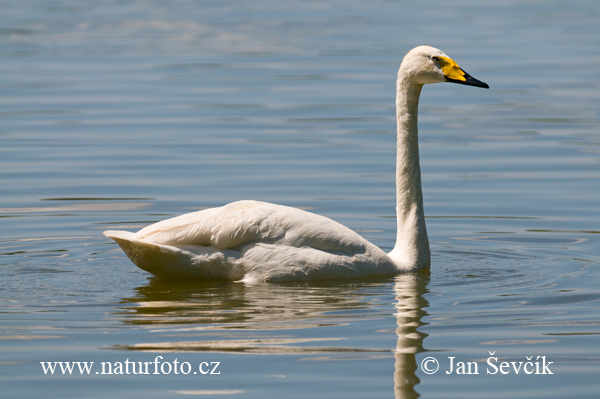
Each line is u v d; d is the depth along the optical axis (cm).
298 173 2008
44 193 1827
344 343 1018
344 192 1866
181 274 1244
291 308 1142
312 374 934
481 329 1070
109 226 1616
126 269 1341
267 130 2428
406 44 3878
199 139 2320
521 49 3725
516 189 1889
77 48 3850
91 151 2178
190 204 1762
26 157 2114
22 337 1027
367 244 1307
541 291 1235
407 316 1116
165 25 4666
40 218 1656
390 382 916
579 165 2070
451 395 900
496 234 1596
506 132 2431
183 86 3031
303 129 2442
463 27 4428
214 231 1223
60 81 3092
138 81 3106
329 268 1259
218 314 1112
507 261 1420
